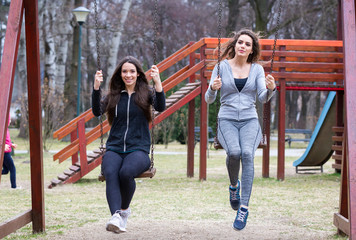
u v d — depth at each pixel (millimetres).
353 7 4141
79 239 4859
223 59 5137
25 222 4918
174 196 8656
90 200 8172
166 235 5074
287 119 40938
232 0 31859
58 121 22141
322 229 5434
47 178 12227
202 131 11359
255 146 4543
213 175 12695
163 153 20719
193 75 12461
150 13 38938
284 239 4887
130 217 6320
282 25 30234
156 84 4457
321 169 13516
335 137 11938
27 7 4867
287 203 7668
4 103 4031
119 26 27578
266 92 4562
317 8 30016
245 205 4438
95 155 10992
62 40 27703
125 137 4340
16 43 4273
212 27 38938
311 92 37219
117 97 4406
